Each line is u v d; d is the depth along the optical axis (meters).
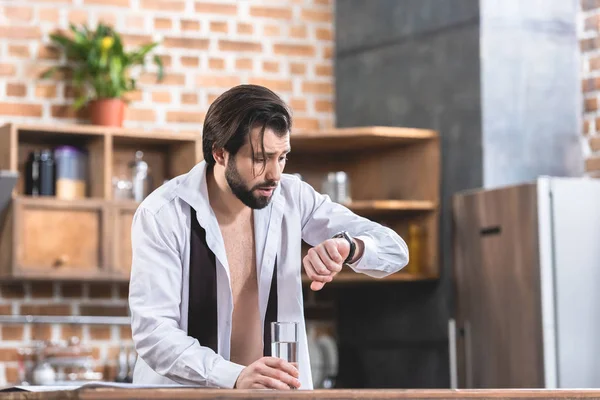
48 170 5.90
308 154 6.77
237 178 3.04
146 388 2.46
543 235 5.33
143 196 6.06
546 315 5.30
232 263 3.27
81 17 6.36
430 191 6.29
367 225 3.38
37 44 6.24
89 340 6.25
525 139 6.06
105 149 5.93
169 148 6.36
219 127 3.03
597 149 6.10
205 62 6.63
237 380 2.75
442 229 6.25
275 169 3.04
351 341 6.77
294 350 2.76
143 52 6.25
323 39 6.92
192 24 6.62
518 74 6.08
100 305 6.28
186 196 3.17
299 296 3.30
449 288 6.18
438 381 6.21
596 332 5.38
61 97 6.25
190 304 3.17
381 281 6.39
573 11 6.22
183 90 6.56
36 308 6.15
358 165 6.70
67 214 5.78
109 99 6.08
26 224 5.68
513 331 5.49
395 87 6.54
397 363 6.48
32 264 5.68
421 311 6.35
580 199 5.42
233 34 6.71
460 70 6.15
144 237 3.09
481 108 6.01
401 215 6.48
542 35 6.15
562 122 6.15
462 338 5.90
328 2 6.96
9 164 5.75
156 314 3.00
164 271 3.06
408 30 6.48
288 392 2.43
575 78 6.19
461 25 6.15
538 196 5.36
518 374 5.44
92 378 6.16
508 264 5.54
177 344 2.88
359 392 2.49
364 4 6.76
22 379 6.02
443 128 6.25
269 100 3.02
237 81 6.70
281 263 3.29
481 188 5.98
